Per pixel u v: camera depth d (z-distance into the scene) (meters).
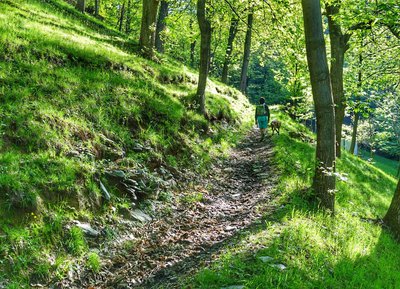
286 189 10.85
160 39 28.86
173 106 14.55
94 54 14.30
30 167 7.59
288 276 6.09
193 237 8.34
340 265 7.13
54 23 17.09
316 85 9.89
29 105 9.07
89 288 6.34
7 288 5.54
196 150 13.53
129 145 10.81
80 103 10.58
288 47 13.51
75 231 7.10
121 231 8.04
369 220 11.49
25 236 6.40
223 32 38.97
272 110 31.94
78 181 8.17
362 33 16.00
